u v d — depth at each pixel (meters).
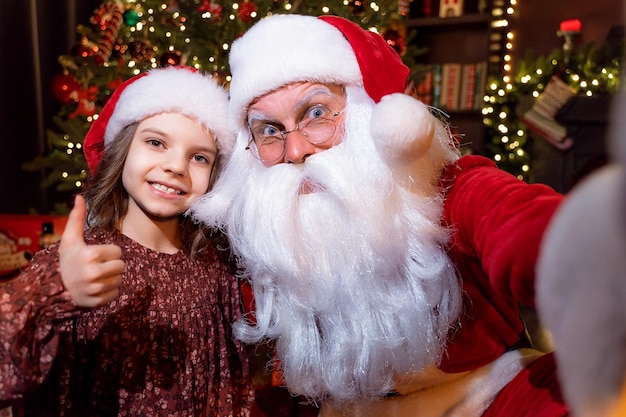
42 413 1.00
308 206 1.01
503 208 0.79
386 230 0.95
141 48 2.10
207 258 1.18
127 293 1.05
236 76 1.09
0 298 0.82
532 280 0.68
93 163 1.24
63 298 0.83
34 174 2.96
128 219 1.13
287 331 1.06
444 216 0.98
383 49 1.08
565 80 2.99
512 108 3.22
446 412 1.06
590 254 0.44
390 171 0.98
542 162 3.02
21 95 2.87
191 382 1.08
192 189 1.11
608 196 0.43
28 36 2.86
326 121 1.04
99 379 1.02
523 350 1.12
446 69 3.41
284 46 1.03
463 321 1.02
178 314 1.09
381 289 0.98
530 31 3.52
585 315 0.44
